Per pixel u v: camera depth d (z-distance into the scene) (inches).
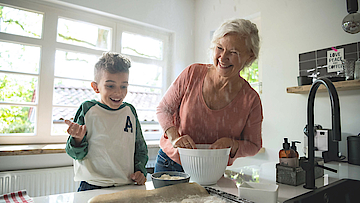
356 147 53.5
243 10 91.0
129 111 36.9
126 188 29.8
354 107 62.3
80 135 28.8
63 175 67.9
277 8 80.6
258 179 35.3
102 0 85.6
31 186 63.2
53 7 79.2
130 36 97.2
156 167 41.8
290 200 25.1
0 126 85.6
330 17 67.9
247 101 36.9
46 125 76.9
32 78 81.4
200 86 37.3
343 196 32.2
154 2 99.0
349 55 63.3
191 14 111.7
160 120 39.3
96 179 31.1
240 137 39.6
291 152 33.6
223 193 24.4
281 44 78.9
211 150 28.8
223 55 31.9
